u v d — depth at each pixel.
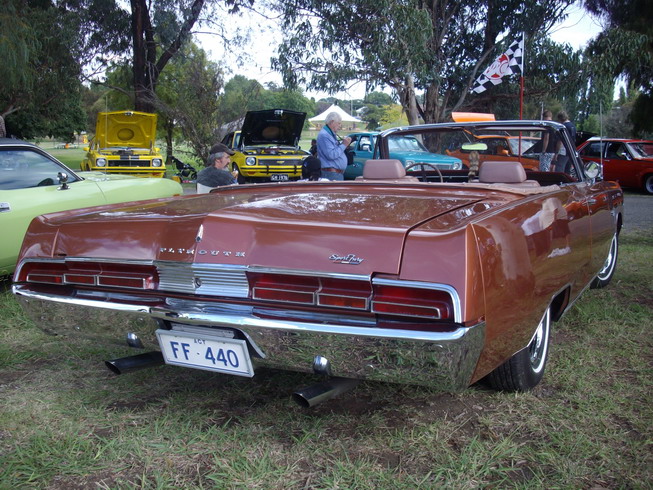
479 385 2.95
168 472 2.20
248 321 2.15
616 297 4.64
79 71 17.84
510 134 3.92
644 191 14.63
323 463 2.26
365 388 2.92
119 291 2.48
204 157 18.05
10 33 11.36
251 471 2.19
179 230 2.37
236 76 19.00
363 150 13.79
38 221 2.74
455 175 4.15
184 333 2.37
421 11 14.28
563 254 2.84
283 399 2.81
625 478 2.14
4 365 3.27
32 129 30.95
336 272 2.05
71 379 3.09
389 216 2.27
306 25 15.08
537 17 16.89
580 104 17.28
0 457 2.29
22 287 2.71
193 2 17.84
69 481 2.15
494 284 2.10
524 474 2.18
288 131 14.55
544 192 2.96
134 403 2.79
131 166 14.05
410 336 1.95
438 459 2.27
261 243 2.21
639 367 3.17
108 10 18.55
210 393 2.89
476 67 17.50
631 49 15.91
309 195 2.84
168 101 22.62
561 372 3.12
